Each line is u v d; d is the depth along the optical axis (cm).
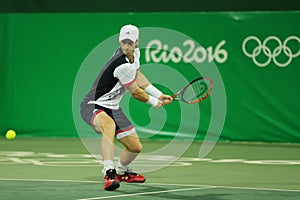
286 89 2334
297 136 2331
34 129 2534
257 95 2356
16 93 2539
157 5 2598
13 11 2689
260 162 1845
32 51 2519
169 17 2400
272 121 2350
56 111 2512
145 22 2416
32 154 2016
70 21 2480
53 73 2505
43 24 2500
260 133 2361
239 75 2362
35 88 2523
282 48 2333
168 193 1281
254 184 1428
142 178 1387
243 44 2359
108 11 2633
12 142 2366
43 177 1514
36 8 2678
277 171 1656
